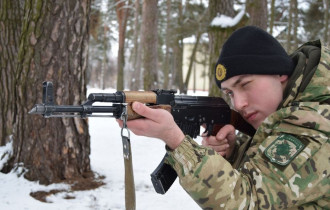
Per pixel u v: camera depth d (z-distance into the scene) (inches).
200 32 788.0
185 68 1846.7
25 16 151.3
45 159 152.7
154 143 254.5
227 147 67.9
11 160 159.8
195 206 141.3
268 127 47.8
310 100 46.8
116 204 140.0
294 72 50.5
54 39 149.0
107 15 1008.9
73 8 151.7
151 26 571.2
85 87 160.4
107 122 365.4
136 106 43.7
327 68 47.2
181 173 43.4
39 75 149.8
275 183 41.9
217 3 317.1
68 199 141.7
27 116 153.3
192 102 64.1
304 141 43.1
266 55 49.9
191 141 45.0
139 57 829.8
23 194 140.4
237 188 42.1
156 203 142.9
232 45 51.3
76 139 159.5
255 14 349.7
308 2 711.1
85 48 158.4
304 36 731.4
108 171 176.2
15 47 204.8
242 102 51.2
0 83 205.0
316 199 42.7
